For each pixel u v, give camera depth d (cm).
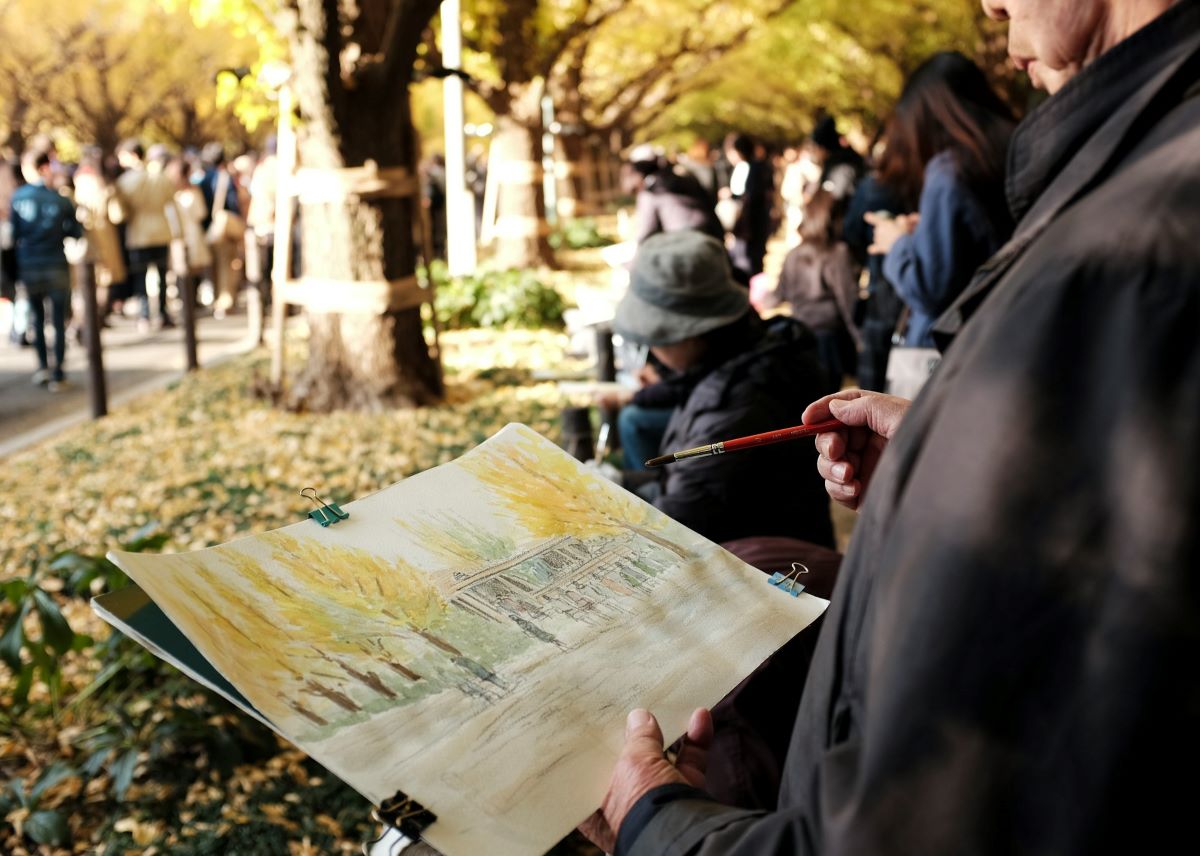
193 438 771
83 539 576
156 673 380
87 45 3384
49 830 304
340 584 129
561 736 115
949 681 74
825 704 95
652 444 460
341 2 791
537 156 1684
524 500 152
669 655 129
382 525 141
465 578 135
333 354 830
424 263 859
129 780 321
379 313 817
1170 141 80
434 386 851
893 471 85
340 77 763
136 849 308
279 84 786
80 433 805
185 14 3403
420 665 120
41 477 692
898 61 2931
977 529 75
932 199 391
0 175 1219
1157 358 71
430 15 751
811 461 301
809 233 705
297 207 1320
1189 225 73
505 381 912
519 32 1573
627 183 852
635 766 109
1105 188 80
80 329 1225
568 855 291
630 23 2825
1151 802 70
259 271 1211
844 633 94
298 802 327
